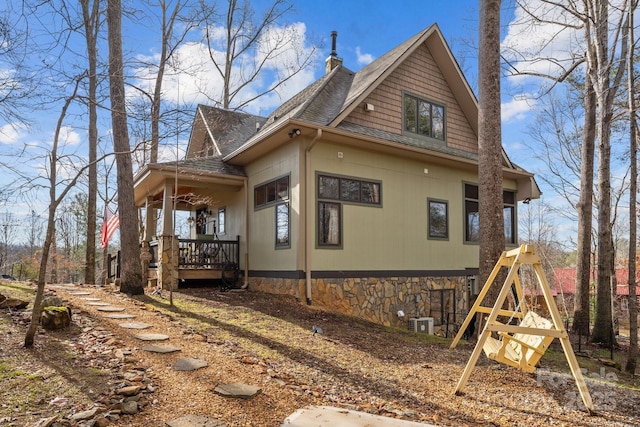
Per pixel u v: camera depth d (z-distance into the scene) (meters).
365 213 9.53
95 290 8.54
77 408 3.01
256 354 4.94
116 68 7.07
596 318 9.48
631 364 6.12
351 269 9.17
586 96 10.34
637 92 7.82
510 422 3.62
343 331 6.71
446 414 3.70
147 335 5.19
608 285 9.41
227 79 18.89
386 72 9.98
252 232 10.51
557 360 6.21
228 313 7.11
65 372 3.65
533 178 12.80
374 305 9.45
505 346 4.31
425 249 10.58
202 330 5.84
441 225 11.05
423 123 11.05
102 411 2.99
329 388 4.10
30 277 20.75
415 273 10.28
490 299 6.31
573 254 28.55
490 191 6.38
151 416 3.04
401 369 4.98
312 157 8.84
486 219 6.39
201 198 12.58
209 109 14.42
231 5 18.72
